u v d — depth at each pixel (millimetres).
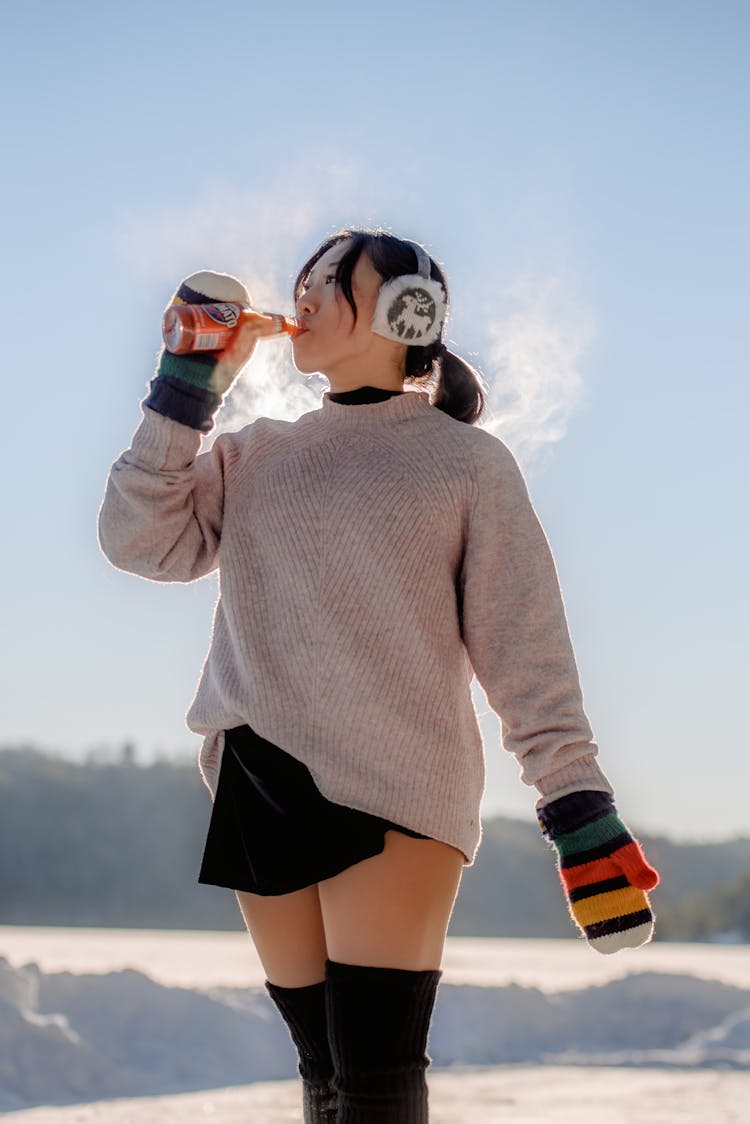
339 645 2104
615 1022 8148
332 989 2057
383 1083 2004
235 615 2189
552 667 2150
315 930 2199
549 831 2100
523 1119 4859
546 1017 8016
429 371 2371
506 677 2148
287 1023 2266
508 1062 7195
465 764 2160
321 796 2088
